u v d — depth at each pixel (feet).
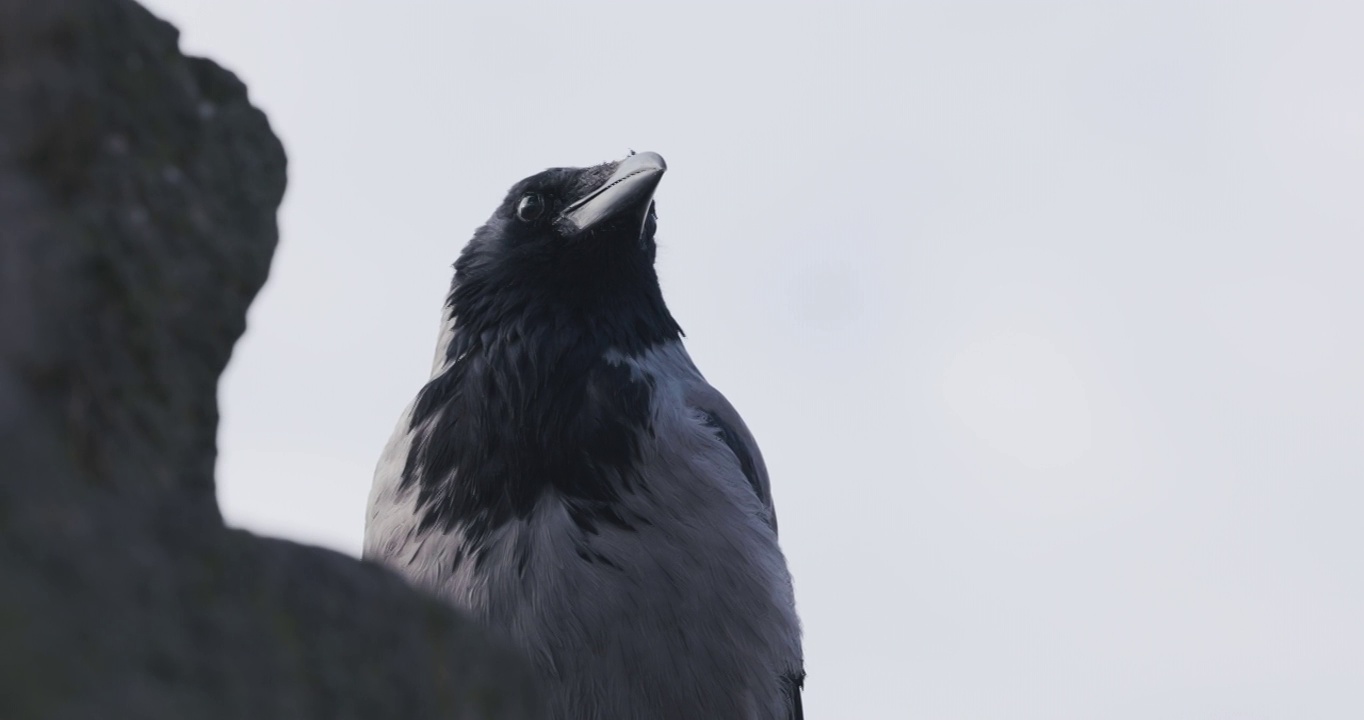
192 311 11.82
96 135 11.31
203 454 11.76
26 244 10.49
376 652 10.71
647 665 32.83
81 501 9.30
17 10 10.98
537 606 32.50
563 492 33.27
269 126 13.25
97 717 8.43
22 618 8.34
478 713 11.48
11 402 9.35
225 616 9.73
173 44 12.34
